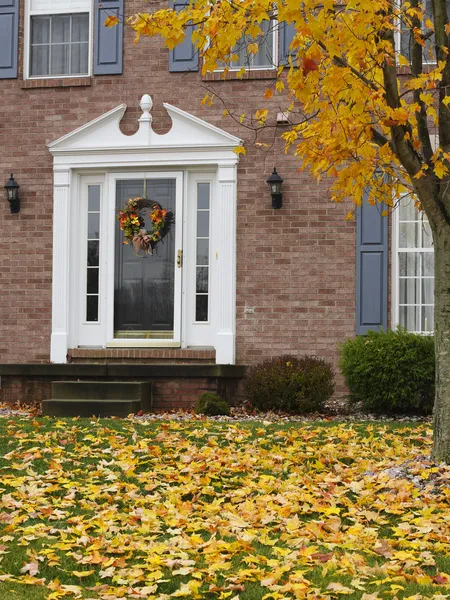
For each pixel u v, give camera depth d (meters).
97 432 8.55
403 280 11.57
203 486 6.71
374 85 6.56
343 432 8.73
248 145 11.80
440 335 7.16
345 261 11.55
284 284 11.66
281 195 11.68
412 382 9.96
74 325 12.20
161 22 6.33
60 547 5.23
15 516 5.94
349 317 11.52
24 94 12.34
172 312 12.03
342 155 6.99
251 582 4.70
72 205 12.22
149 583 4.69
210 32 6.21
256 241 11.73
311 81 6.12
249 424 9.14
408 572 4.86
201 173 12.06
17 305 12.20
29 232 12.21
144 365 10.91
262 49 11.95
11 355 12.19
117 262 12.16
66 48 12.51
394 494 6.39
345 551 5.16
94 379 11.13
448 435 7.07
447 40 7.15
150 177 12.11
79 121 12.23
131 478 6.96
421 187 7.08
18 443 8.02
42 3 12.52
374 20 6.21
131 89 12.12
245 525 5.71
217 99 11.92
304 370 10.51
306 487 6.62
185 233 12.02
